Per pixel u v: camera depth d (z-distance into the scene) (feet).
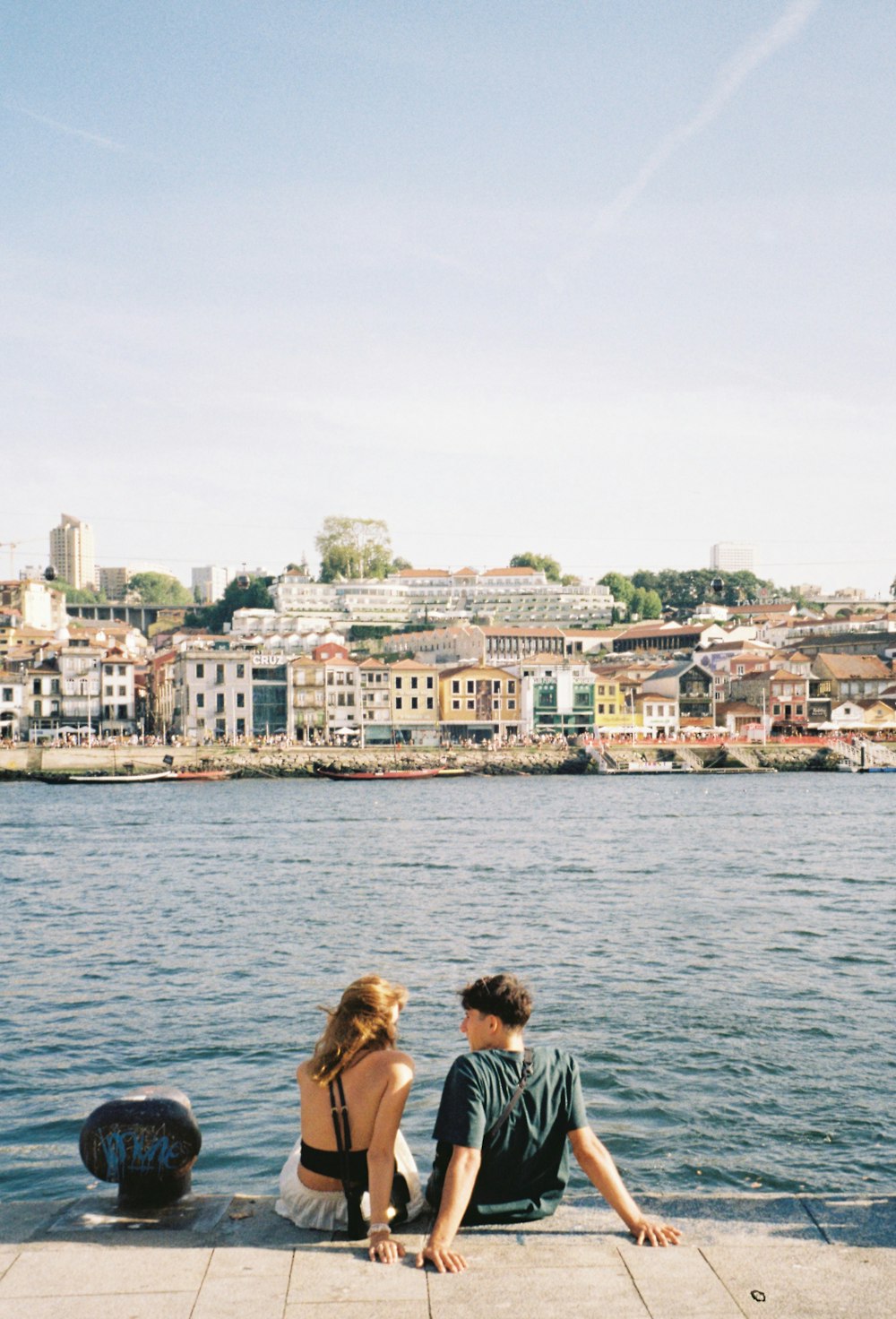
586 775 469.16
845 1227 26.68
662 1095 66.39
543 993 91.66
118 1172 28.12
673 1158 57.00
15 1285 23.86
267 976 100.32
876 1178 54.24
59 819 278.05
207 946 114.21
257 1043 79.10
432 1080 69.15
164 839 228.22
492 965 103.24
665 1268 24.68
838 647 630.74
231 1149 59.52
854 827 242.58
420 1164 54.65
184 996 93.15
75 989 95.61
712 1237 26.23
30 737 493.36
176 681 510.17
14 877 169.99
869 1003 87.15
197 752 439.22
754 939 113.39
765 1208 27.91
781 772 483.92
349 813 291.79
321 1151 27.14
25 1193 53.93
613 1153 57.72
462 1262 24.93
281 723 492.54
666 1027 80.79
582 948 110.22
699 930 118.83
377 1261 25.18
